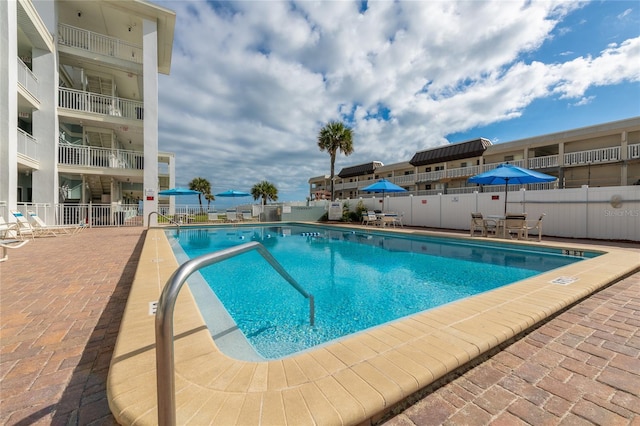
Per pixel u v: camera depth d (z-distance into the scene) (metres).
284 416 1.28
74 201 16.97
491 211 11.58
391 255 7.83
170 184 23.12
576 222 9.29
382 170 33.91
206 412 1.30
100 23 14.55
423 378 1.59
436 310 2.68
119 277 4.33
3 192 9.23
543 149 21.80
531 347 2.21
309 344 2.84
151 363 1.66
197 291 3.67
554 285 3.55
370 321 3.46
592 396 1.61
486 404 1.55
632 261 5.04
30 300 3.28
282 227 17.20
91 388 1.68
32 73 11.52
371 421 1.40
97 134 17.22
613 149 17.25
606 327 2.58
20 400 1.56
